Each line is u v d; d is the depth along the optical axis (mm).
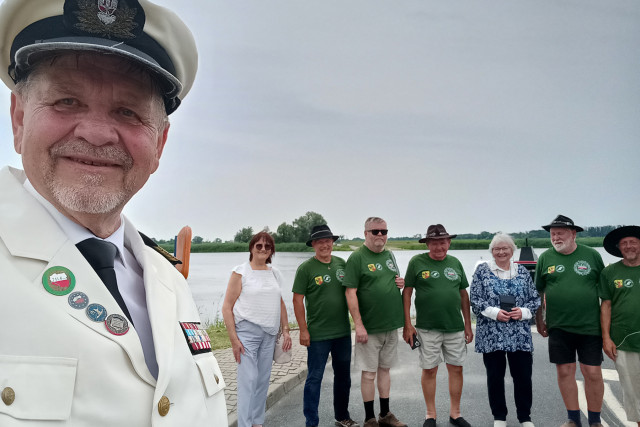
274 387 5684
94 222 1040
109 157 1020
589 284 4355
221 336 8547
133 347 911
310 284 4656
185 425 975
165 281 1179
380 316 4594
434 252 4832
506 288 4543
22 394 773
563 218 4508
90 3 1014
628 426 4672
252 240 4266
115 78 1037
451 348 4789
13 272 846
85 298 893
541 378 6465
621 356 4078
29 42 1021
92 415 823
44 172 984
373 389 4652
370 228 4645
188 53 1210
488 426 4770
